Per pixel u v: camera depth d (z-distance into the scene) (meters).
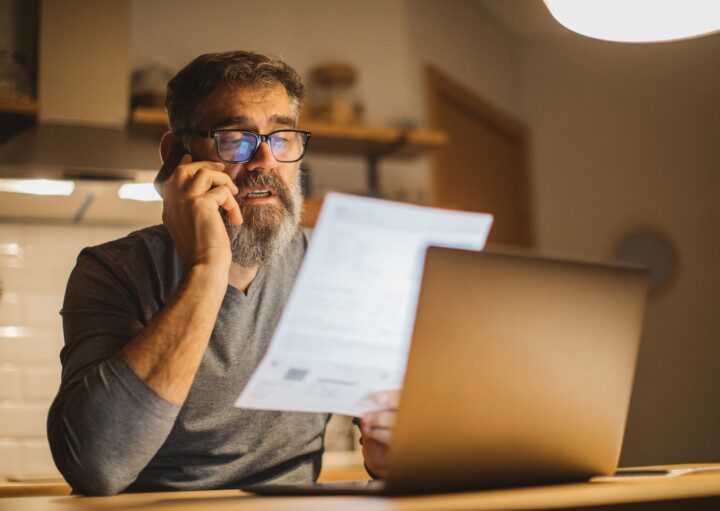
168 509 0.71
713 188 4.21
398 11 3.71
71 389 1.03
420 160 3.73
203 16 3.33
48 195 2.72
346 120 3.30
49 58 2.98
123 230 3.08
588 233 4.62
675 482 0.87
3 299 2.93
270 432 1.28
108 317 1.16
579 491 0.78
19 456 2.85
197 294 1.02
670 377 4.25
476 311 0.77
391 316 0.82
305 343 0.81
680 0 1.24
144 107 3.00
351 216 0.78
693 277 4.23
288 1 3.52
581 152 4.69
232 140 1.32
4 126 3.01
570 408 0.84
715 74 4.26
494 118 4.48
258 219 1.30
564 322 0.82
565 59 4.81
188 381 0.98
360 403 0.91
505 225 4.55
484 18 4.56
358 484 0.90
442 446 0.78
